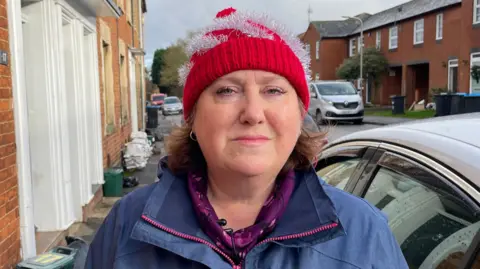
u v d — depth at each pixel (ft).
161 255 4.24
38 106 15.80
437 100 40.78
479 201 4.86
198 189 4.61
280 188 4.54
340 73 107.86
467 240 4.93
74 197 19.35
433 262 5.35
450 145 5.71
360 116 63.26
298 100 4.70
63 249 12.28
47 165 15.98
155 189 4.61
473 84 71.61
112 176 24.79
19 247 12.18
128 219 4.60
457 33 79.92
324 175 8.46
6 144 11.49
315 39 128.98
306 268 4.00
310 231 4.14
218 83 4.37
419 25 92.22
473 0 70.64
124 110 39.19
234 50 4.25
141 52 45.91
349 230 4.21
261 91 4.39
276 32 4.54
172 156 4.94
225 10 4.87
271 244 4.20
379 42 108.78
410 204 6.03
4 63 11.50
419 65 96.89
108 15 23.04
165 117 107.76
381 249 4.18
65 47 19.40
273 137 4.38
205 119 4.42
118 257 4.33
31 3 15.55
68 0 17.97
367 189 6.97
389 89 106.83
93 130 23.07
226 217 4.63
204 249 4.14
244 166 4.23
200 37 4.53
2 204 11.12
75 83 19.45
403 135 6.67
